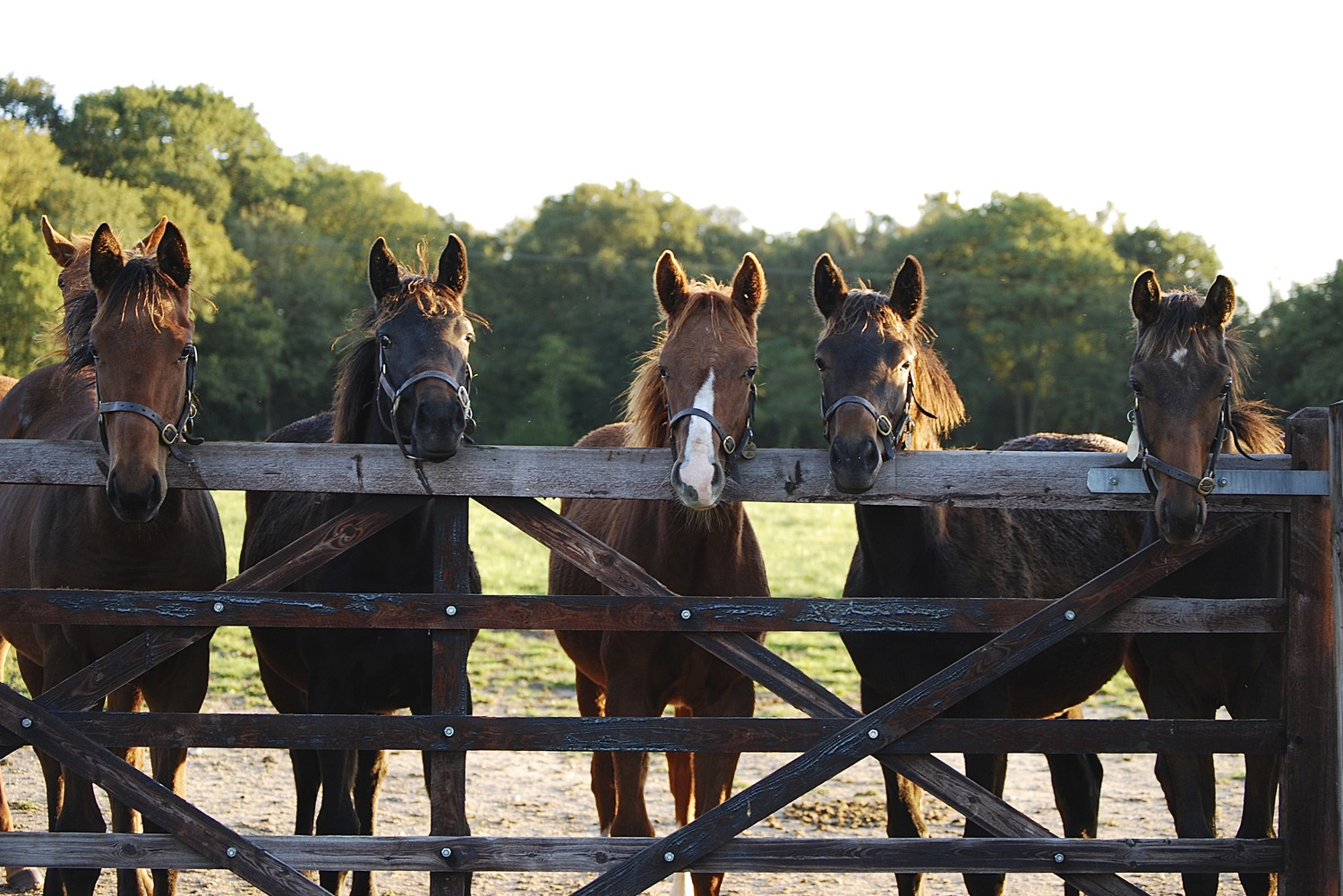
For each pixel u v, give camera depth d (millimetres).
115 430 3160
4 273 26297
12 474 3219
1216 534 3273
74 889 3646
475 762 6582
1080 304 44688
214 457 3238
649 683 4191
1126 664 4930
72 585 3857
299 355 40625
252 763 6379
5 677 7703
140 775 3143
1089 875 3266
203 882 4656
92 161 45969
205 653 3926
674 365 3674
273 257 42469
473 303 49062
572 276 49906
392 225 52531
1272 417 4387
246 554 5238
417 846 3180
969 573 4070
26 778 5961
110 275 3383
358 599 3170
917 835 3824
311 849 3174
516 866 3186
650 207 54250
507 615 3182
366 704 4070
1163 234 50062
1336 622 3230
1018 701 4316
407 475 3242
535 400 44688
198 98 50938
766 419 42938
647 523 4293
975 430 46219
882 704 4133
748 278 3979
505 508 3273
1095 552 4754
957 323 45938
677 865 3182
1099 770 4848
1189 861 3256
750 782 6234
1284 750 3271
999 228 48688
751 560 4461
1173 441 3199
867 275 50531
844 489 3342
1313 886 3258
